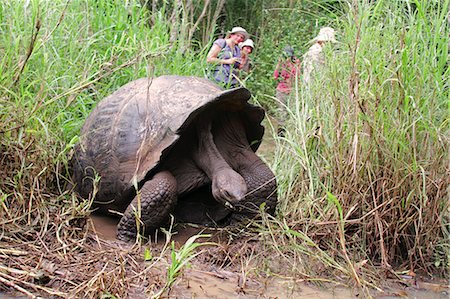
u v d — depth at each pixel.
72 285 2.69
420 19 3.49
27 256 2.92
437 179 3.29
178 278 2.85
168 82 3.79
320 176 3.60
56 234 3.17
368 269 3.17
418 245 3.25
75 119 4.22
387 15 3.71
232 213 3.64
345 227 3.37
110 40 5.28
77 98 4.41
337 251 3.24
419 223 3.23
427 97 3.36
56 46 4.73
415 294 2.96
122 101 3.74
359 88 3.45
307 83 3.96
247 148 3.74
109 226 3.62
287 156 4.04
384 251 3.20
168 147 3.31
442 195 3.28
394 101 3.39
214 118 3.65
